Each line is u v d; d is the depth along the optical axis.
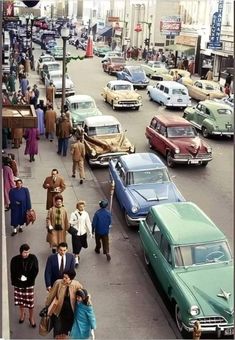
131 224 14.33
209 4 44.69
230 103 29.77
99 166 19.86
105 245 12.44
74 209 15.56
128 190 15.02
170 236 10.82
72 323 8.54
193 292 9.59
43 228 13.88
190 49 47.47
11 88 29.70
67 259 9.37
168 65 49.03
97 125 20.72
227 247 10.77
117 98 30.20
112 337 9.51
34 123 14.09
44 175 18.39
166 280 10.38
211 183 18.52
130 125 26.88
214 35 40.47
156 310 10.47
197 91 34.47
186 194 17.30
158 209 12.20
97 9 73.56
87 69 48.72
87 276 11.68
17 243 12.93
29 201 13.30
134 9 60.47
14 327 9.57
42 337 9.30
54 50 54.12
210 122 24.59
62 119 20.61
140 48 55.91
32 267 9.31
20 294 9.44
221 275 10.06
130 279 11.66
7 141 20.98
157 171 15.63
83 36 70.69
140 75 39.06
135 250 13.18
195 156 19.92
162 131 21.17
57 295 8.49
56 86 32.81
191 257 10.45
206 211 15.85
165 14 54.19
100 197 16.81
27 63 41.47
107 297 10.86
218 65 43.16
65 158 20.61
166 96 31.44
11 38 42.50
